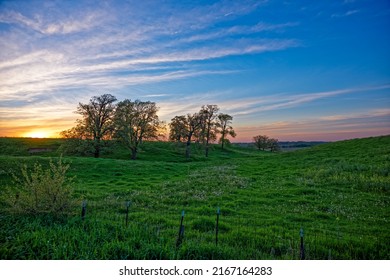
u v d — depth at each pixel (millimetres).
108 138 56531
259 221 13117
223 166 42781
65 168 11797
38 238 8211
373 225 13172
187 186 23516
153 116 61062
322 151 50625
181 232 8805
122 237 8969
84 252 7395
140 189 22344
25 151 67562
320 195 20141
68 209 11219
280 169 35531
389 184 21609
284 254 8766
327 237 10539
